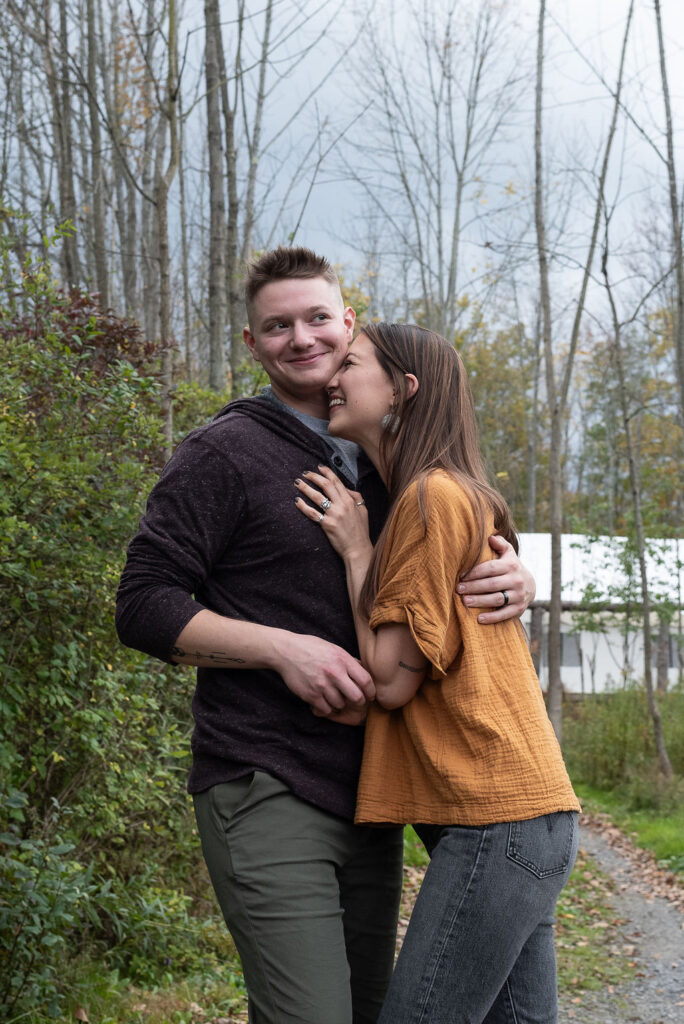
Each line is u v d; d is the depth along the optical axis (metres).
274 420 2.08
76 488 3.53
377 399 2.04
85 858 4.46
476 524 1.91
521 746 1.83
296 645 1.88
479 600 1.89
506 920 1.78
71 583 3.44
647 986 5.70
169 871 5.03
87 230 13.89
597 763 12.96
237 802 1.92
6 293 4.03
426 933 1.80
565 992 5.57
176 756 4.57
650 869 8.84
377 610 1.88
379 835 2.08
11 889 3.28
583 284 11.97
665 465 31.59
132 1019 3.63
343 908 2.11
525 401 40.06
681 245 12.44
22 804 3.28
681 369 13.33
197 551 1.95
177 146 5.89
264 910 1.86
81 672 3.81
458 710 1.83
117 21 13.35
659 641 20.08
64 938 3.86
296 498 2.01
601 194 11.62
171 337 7.04
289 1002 1.81
